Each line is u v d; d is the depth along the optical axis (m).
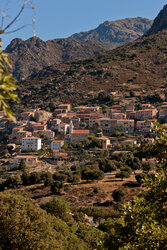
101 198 84.81
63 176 104.00
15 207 37.38
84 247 42.59
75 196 89.50
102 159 118.19
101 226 61.34
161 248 12.20
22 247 32.22
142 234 12.91
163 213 13.62
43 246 32.25
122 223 14.13
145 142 15.39
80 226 56.09
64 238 40.28
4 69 6.07
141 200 14.61
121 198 77.50
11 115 5.88
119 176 99.00
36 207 42.03
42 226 36.19
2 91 5.86
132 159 114.19
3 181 109.06
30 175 110.75
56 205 65.31
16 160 137.00
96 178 100.56
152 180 14.34
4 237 33.44
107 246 14.30
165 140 14.51
